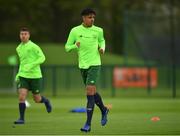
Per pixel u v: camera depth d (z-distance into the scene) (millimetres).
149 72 87875
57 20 161875
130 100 72875
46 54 129375
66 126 39812
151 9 132250
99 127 39125
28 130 37469
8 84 99062
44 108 57250
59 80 101875
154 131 36656
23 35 41594
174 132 36156
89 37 36312
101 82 96375
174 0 119625
